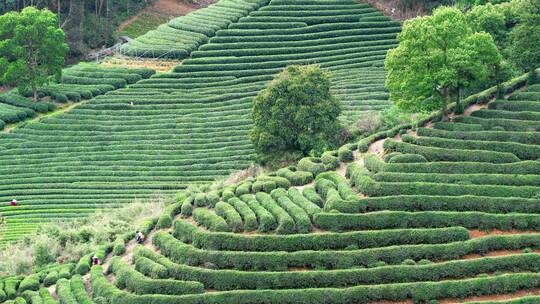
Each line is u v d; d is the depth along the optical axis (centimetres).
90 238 10838
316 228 9162
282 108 11688
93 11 19662
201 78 15850
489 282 8175
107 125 14862
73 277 9569
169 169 13438
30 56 15650
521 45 11225
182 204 10319
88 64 16888
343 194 9556
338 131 11725
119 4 19950
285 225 9112
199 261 8981
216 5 18162
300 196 9700
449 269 8362
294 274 8500
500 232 8869
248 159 13275
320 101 11712
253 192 10112
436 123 10656
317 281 8450
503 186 9262
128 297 8675
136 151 14050
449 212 8994
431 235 8731
